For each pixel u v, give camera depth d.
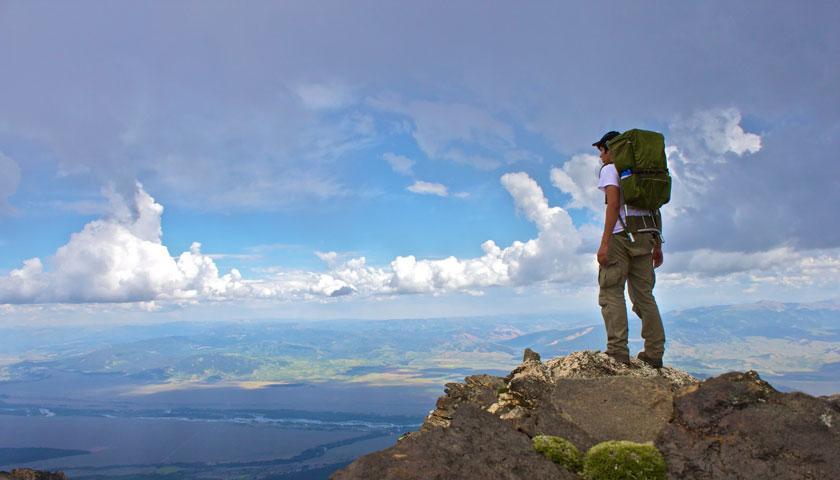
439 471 5.02
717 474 5.29
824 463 5.19
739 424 5.80
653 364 9.41
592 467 5.43
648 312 9.38
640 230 9.15
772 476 5.14
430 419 8.60
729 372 6.58
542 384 7.78
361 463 5.13
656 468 5.38
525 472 5.24
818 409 5.77
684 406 6.22
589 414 6.49
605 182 9.10
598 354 9.05
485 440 5.75
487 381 9.05
